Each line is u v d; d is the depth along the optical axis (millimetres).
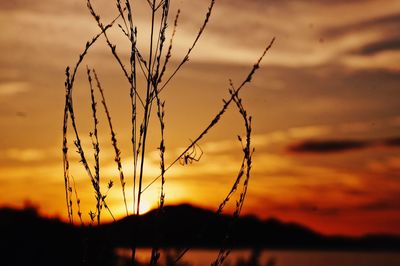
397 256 69312
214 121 2922
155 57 2959
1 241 8188
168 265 2811
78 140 2934
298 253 65438
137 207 2877
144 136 2902
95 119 2955
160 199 2871
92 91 2988
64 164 2953
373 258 64875
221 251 2828
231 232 2854
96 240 2863
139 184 2869
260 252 9969
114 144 2918
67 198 2928
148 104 2916
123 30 2982
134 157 2902
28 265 6945
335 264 47594
